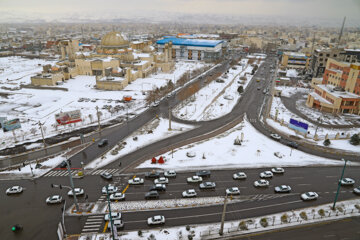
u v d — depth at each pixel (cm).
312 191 5962
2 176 6494
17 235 4578
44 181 6275
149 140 8625
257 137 8944
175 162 7206
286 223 4903
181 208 5347
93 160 7294
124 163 7156
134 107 11956
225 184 6200
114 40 19612
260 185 6094
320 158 7556
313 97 12375
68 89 14775
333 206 5281
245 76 18825
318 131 9600
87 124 10000
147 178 6444
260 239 4525
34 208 5297
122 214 5147
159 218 4859
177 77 18075
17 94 13950
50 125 9819
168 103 12625
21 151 7794
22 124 9906
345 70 12250
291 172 6775
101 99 13062
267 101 13238
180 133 9225
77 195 5716
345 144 8538
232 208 5353
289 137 9075
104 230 4709
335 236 4606
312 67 19550
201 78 18112
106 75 15788
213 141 8556
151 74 18938
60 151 7844
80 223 4888
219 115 11119
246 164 7162
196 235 4578
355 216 5119
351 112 11519
